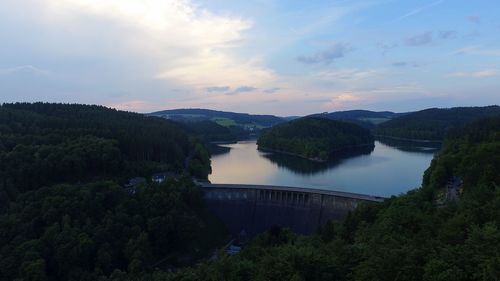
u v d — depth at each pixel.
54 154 197.88
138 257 150.25
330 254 78.81
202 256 182.38
